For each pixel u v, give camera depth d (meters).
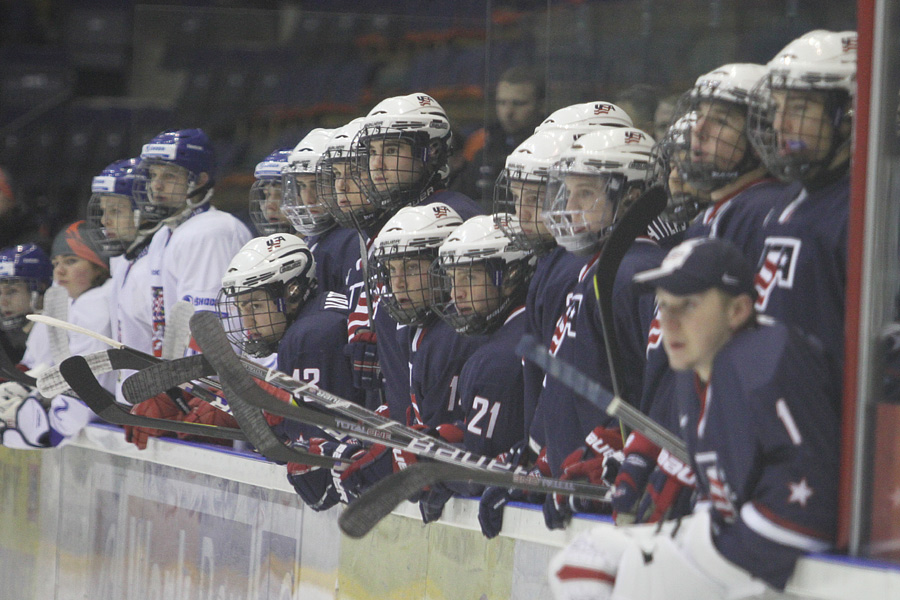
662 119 11.27
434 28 20.97
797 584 5.97
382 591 9.88
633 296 7.66
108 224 14.86
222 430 10.11
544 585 8.04
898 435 6.04
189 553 12.50
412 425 9.83
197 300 13.30
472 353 9.38
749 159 7.20
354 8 23.69
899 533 5.98
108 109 28.78
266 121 22.45
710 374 6.08
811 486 5.88
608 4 11.93
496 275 8.93
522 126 13.10
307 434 10.69
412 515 9.58
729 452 5.97
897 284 6.21
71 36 30.42
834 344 6.53
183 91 23.56
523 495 8.50
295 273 11.42
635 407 7.88
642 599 6.12
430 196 10.73
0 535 16.25
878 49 6.13
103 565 14.11
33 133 28.66
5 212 19.72
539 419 8.40
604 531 6.48
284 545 11.10
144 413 12.69
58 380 9.98
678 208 8.20
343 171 10.82
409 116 10.39
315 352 10.79
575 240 8.05
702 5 11.12
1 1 30.81
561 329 8.24
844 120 6.59
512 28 13.15
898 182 6.20
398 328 10.22
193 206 14.05
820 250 6.59
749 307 6.05
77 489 14.64
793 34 10.41
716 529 6.05
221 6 27.50
